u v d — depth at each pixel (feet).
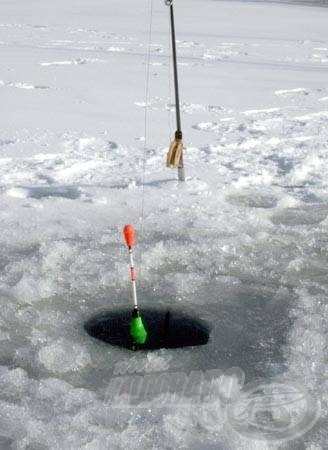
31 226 6.82
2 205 7.19
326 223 7.05
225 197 7.57
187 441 4.76
